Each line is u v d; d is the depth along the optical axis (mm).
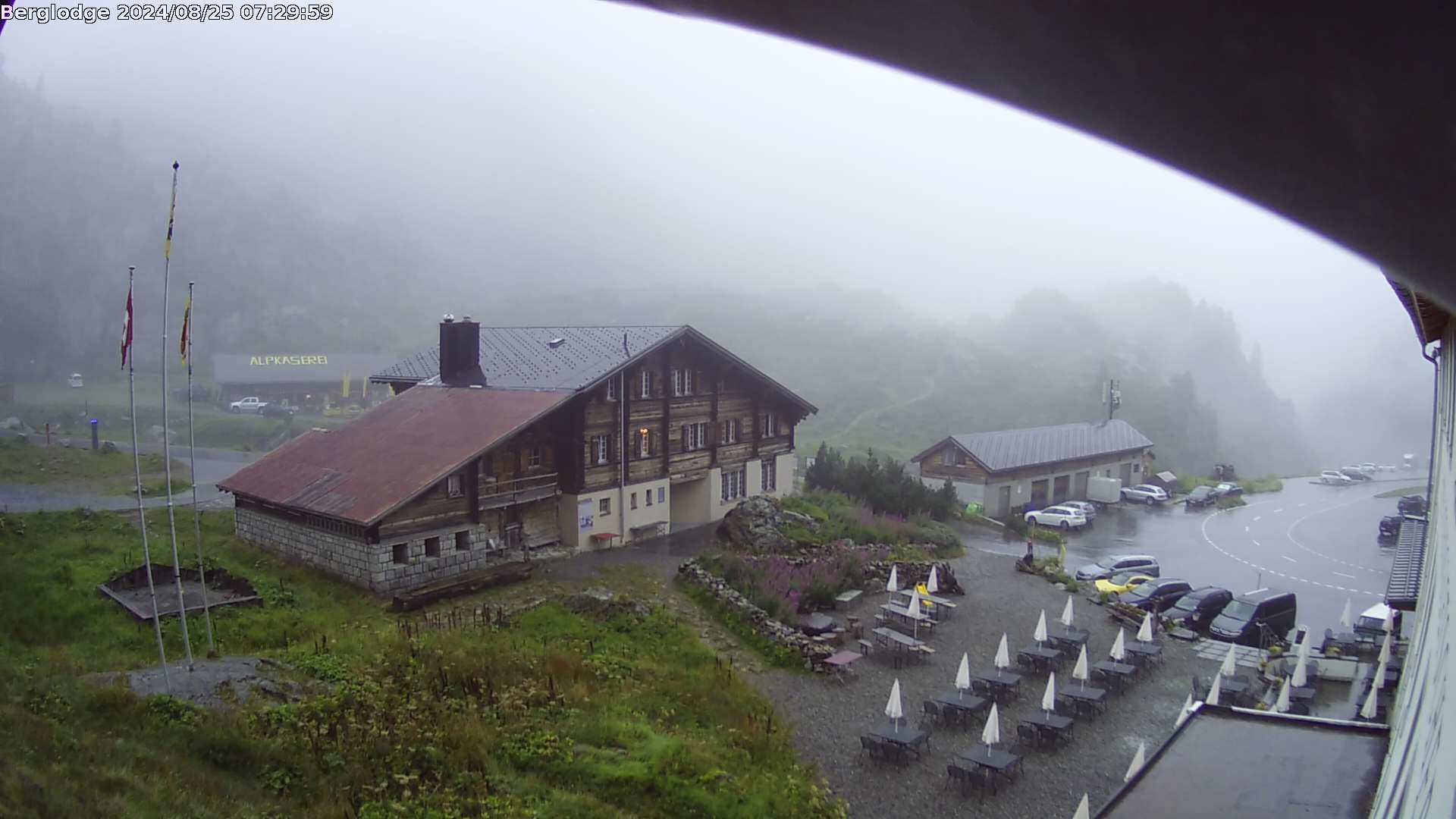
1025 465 49375
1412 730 9078
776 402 38938
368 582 23406
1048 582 30812
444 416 29094
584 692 16688
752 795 13789
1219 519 50938
